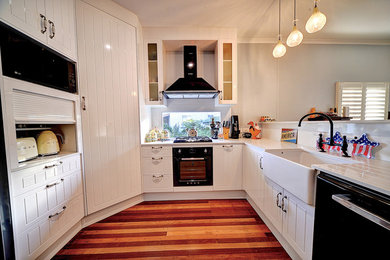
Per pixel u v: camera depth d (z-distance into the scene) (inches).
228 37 93.7
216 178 88.5
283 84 109.3
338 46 107.7
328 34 99.3
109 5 70.4
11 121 39.7
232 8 76.6
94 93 67.4
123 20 75.5
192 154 87.1
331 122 50.4
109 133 72.7
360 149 48.1
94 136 68.0
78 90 62.9
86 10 64.1
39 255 46.2
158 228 66.2
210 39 92.9
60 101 55.9
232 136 102.6
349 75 108.3
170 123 111.0
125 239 60.5
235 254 53.3
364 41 106.5
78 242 59.3
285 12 79.7
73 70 61.2
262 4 73.7
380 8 75.3
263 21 87.2
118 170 76.3
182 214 76.0
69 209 58.1
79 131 63.4
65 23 56.7
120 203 79.4
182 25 90.4
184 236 61.6
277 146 71.0
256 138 100.7
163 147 86.3
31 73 44.9
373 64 108.2
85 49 64.2
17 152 41.0
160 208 81.7
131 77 79.9
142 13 79.7
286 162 48.0
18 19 41.0
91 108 66.7
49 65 50.9
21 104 42.9
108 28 70.6
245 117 110.6
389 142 41.5
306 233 42.2
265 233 63.0
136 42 81.3
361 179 29.2
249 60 107.8
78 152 63.1
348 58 107.9
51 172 50.8
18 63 41.6
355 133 50.4
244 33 100.1
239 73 108.4
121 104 76.4
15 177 40.3
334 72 108.3
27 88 43.7
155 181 86.9
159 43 91.6
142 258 52.1
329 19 84.0
